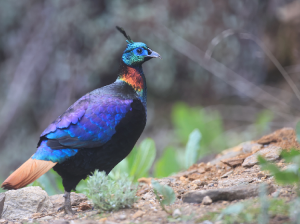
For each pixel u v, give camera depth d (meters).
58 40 15.30
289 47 14.65
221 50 15.77
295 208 4.11
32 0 15.89
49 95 16.00
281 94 14.35
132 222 4.52
